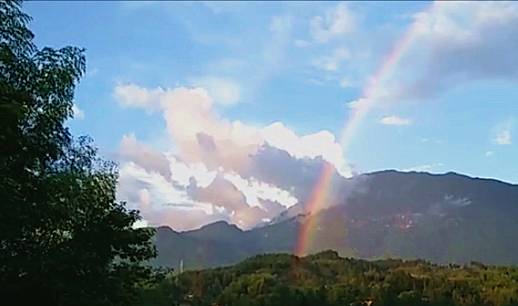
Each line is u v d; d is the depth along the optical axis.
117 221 24.77
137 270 26.25
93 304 22.06
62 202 21.52
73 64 20.70
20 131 18.06
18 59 19.69
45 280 20.84
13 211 18.58
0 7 19.30
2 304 20.83
